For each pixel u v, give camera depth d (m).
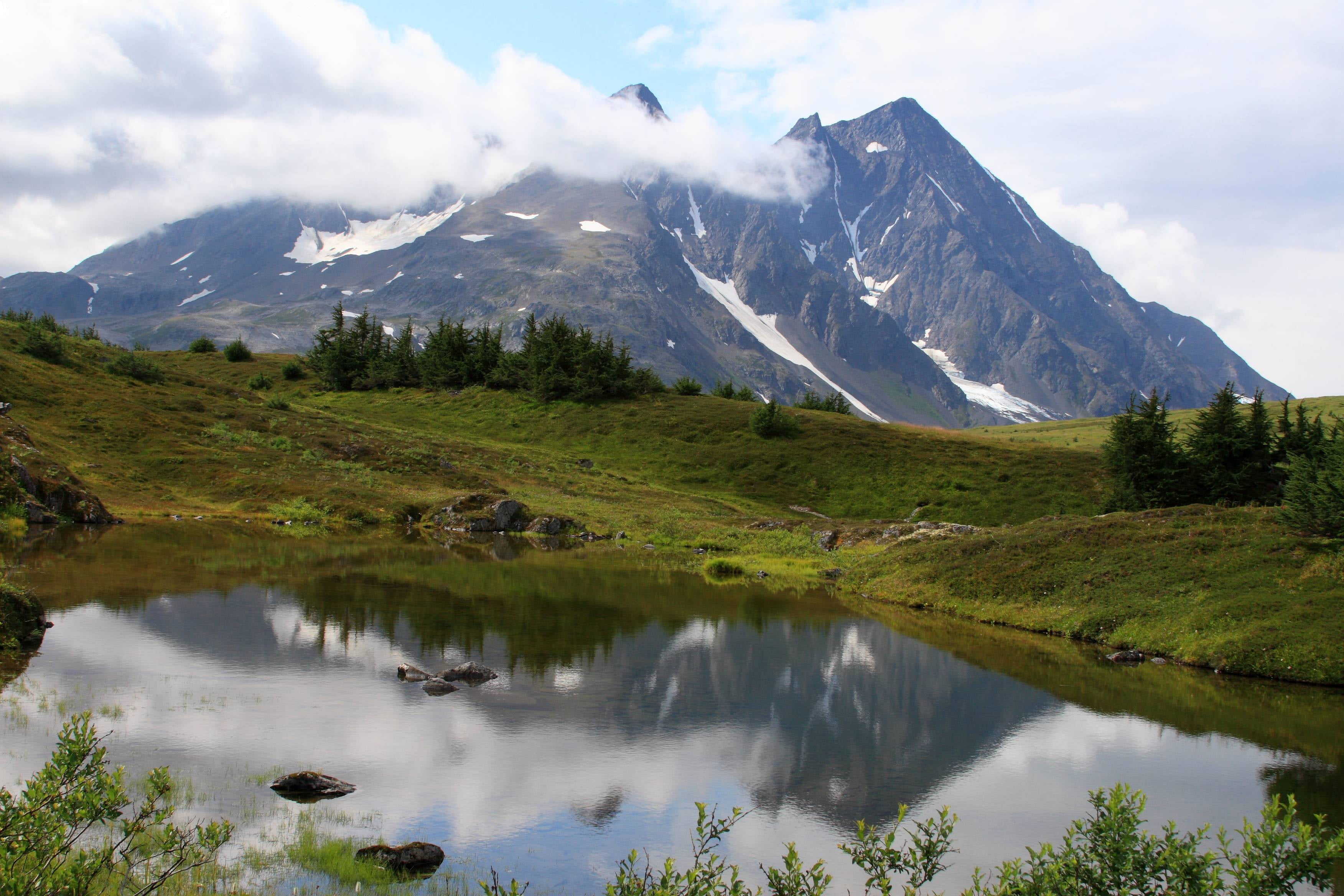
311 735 17.53
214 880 11.00
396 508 66.44
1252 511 37.72
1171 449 56.91
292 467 72.31
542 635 28.42
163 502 61.09
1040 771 17.75
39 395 70.88
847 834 14.39
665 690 22.75
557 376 113.56
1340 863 14.25
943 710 22.09
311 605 30.89
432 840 13.22
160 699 19.11
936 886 12.48
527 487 80.38
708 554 57.62
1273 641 26.66
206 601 30.30
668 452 96.19
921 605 38.72
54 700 18.48
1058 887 9.16
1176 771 17.91
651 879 9.41
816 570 50.56
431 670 23.20
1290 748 19.53
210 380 94.00
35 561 36.47
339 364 125.00
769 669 25.69
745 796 15.82
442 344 125.31
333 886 11.20
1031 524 45.50
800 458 91.94
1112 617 31.44
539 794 15.31
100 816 9.01
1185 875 8.97
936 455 90.75
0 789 9.41
